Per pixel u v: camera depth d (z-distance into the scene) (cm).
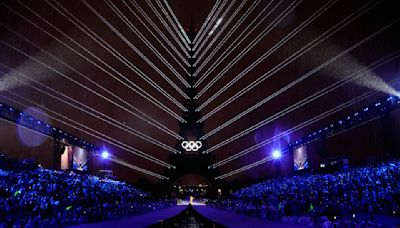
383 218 2631
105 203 4441
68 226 3091
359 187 3797
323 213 3042
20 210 2889
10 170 4206
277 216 3691
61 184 4359
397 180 3553
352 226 2369
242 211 4794
